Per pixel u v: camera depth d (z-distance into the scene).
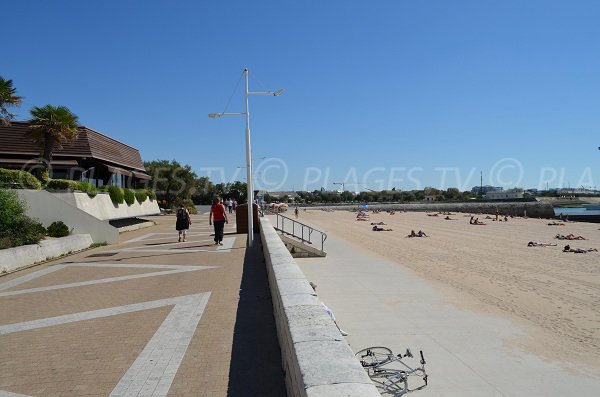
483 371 9.30
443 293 16.84
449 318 13.36
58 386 4.82
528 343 11.09
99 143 31.45
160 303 8.55
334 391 2.70
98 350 5.96
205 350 5.85
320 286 18.23
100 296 9.48
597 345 10.96
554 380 8.90
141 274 12.12
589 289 17.64
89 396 4.55
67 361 5.58
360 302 15.39
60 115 25.31
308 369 3.08
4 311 8.44
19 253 14.25
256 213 24.89
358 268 22.86
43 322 7.52
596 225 55.34
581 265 24.00
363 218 71.44
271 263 8.79
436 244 34.84
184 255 15.88
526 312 14.09
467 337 11.57
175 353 5.75
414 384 8.59
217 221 19.22
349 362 3.22
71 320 7.58
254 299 8.70
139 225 33.25
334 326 4.20
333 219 70.75
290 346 4.01
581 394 8.31
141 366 5.33
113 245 20.88
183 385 4.75
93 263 14.73
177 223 21.31
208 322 7.15
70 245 18.17
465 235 42.59
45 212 20.59
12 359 5.73
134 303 8.66
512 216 79.94
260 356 5.59
